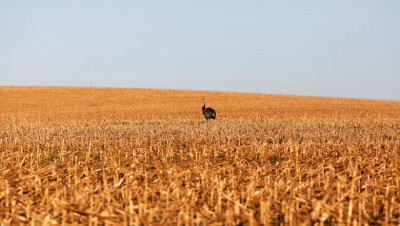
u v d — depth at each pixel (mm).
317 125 109312
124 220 29156
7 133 91125
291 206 31547
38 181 41344
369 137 77562
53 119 158625
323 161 51594
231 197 35406
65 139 80125
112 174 46531
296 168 47438
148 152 64125
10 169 50719
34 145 70875
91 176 45531
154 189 37562
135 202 34438
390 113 178750
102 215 30469
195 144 72562
